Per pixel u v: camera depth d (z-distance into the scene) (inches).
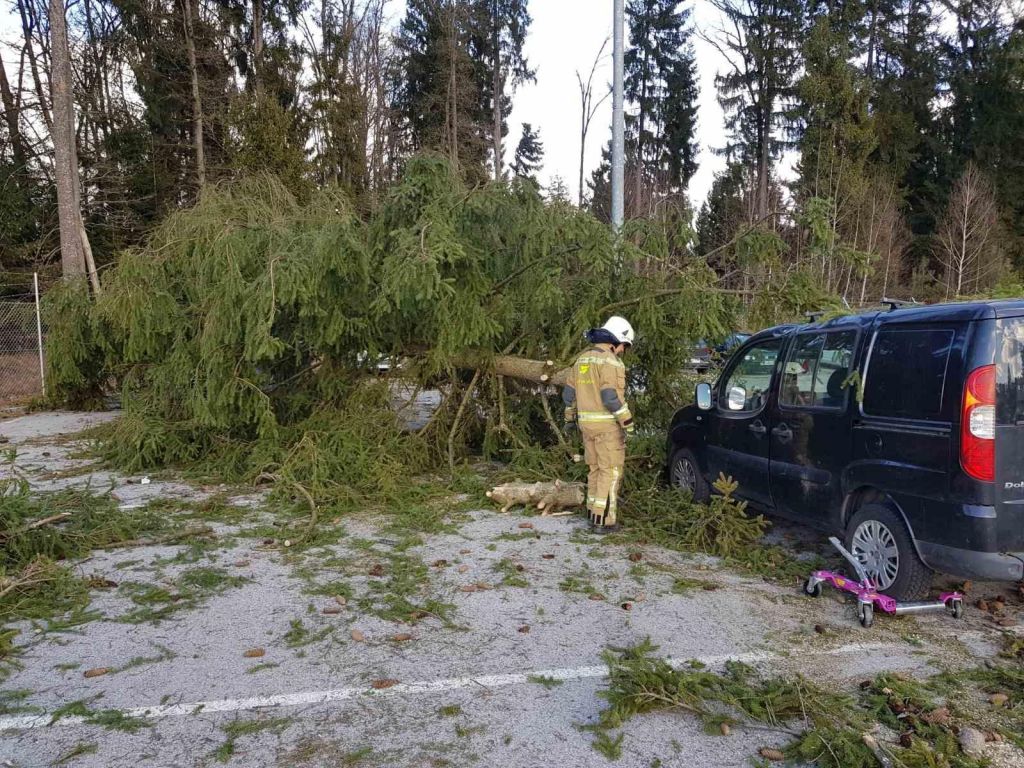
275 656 152.6
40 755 117.2
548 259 296.8
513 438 319.3
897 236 1310.3
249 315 288.5
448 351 296.8
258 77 1131.3
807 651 154.3
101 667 147.3
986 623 168.7
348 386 327.0
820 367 198.8
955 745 118.0
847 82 1197.1
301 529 240.1
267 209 354.6
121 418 350.9
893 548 170.4
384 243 293.6
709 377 331.0
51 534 213.3
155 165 1032.2
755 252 280.1
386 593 187.0
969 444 150.9
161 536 230.2
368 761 115.8
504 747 119.4
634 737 122.5
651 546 226.8
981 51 1632.6
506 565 206.2
